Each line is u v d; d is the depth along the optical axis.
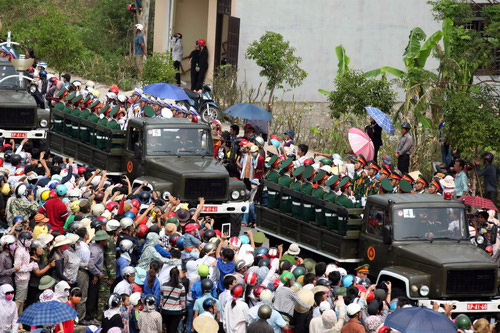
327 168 55.88
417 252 45.31
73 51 95.50
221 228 58.97
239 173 62.78
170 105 70.44
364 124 82.25
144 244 43.62
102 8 115.19
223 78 94.69
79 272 41.94
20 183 48.22
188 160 59.25
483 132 65.44
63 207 46.59
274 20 97.38
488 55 75.25
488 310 44.41
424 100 73.69
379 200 48.12
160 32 102.50
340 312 37.53
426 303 43.91
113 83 101.06
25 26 113.19
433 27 98.25
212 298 38.25
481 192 64.44
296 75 87.44
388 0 97.75
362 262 49.06
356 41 97.94
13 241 40.50
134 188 58.53
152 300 37.09
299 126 85.88
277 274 42.16
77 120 65.75
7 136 69.19
